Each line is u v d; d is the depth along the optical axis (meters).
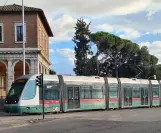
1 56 48.28
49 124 23.28
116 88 41.09
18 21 48.88
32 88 32.62
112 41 87.19
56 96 34.19
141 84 45.00
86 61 88.25
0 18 48.81
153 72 96.81
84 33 88.56
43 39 56.22
